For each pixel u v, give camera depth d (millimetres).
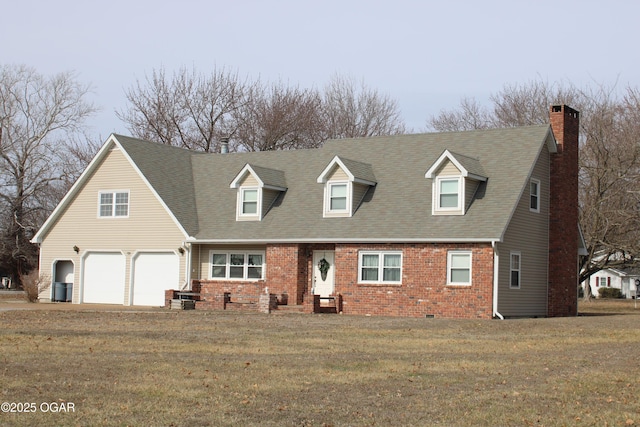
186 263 37938
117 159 40125
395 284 33219
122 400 12398
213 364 16016
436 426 11047
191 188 41250
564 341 21531
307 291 35812
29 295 41062
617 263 50719
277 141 66062
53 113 61031
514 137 35438
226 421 11164
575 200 37438
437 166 33375
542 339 22062
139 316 28656
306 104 67938
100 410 11703
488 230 31406
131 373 14758
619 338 22469
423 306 32500
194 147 64938
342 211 35625
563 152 36156
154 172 39969
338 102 71062
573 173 37219
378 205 35250
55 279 41719
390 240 33156
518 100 63375
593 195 49562
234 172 41531
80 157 63438
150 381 13977
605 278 92750
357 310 33938
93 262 40406
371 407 12211
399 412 11883
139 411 11688
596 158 49031
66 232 41188
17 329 22469
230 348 18703
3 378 14055
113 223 39938
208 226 38500
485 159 34938
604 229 48500
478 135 36469
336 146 39906
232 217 38531
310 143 67625
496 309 31141
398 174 36406
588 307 52406
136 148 40531
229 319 27719
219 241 37188
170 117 64750
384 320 28688
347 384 14047
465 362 16938
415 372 15445
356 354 18047
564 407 12344
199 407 12008
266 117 65625
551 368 16250
